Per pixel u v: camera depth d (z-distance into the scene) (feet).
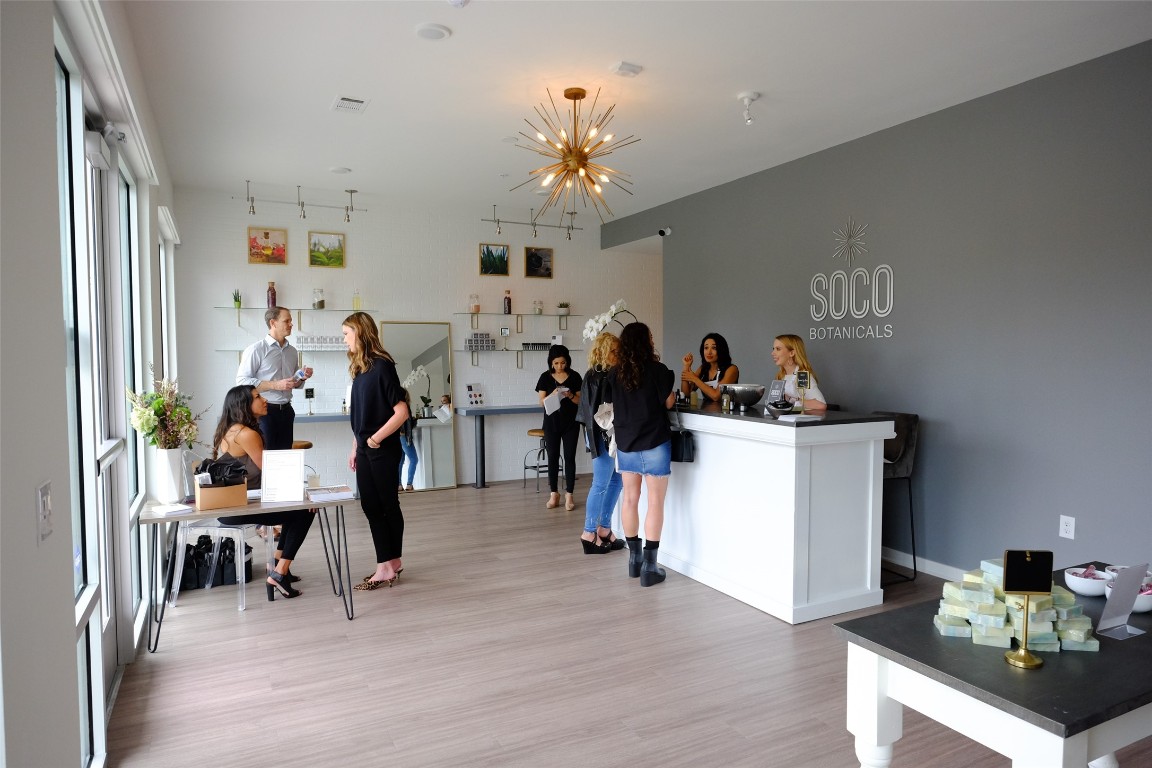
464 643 12.14
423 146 18.88
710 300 23.52
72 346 7.91
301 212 24.58
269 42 12.37
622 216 28.27
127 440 11.50
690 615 13.43
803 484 13.04
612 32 12.13
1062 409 13.88
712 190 23.31
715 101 15.42
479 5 11.13
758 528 13.87
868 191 17.83
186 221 23.25
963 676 5.15
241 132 17.52
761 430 13.50
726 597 14.44
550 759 8.59
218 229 23.63
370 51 12.81
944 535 16.20
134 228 13.75
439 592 14.82
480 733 9.20
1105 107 13.11
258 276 24.12
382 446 14.80
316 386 25.05
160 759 8.63
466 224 27.22
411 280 26.40
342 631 12.70
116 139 10.76
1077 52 13.01
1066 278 13.76
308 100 15.33
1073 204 13.62
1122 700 4.79
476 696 10.22
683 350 24.94
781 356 16.03
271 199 24.22
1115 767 7.18
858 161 18.08
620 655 11.62
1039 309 14.24
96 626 8.48
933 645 5.68
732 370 19.13
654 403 14.88
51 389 5.04
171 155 19.57
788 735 9.12
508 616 13.43
